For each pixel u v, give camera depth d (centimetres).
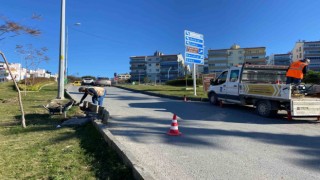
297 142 789
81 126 1004
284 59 11856
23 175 534
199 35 2417
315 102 1148
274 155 662
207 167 576
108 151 662
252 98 1339
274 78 1503
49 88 3656
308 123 1106
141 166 527
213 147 727
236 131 932
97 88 1246
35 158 635
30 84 3594
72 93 2689
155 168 568
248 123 1092
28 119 1165
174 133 862
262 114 1253
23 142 788
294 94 1188
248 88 1358
